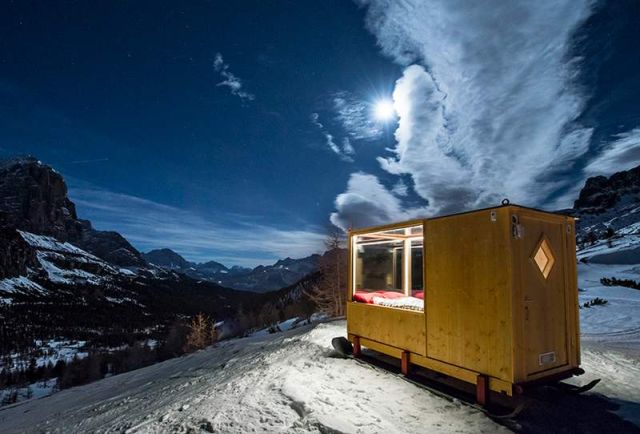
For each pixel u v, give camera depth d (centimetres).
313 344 1052
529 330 543
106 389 1809
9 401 6925
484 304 560
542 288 571
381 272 930
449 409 559
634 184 17762
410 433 482
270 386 640
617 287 3000
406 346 700
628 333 1430
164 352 7250
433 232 658
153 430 529
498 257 546
